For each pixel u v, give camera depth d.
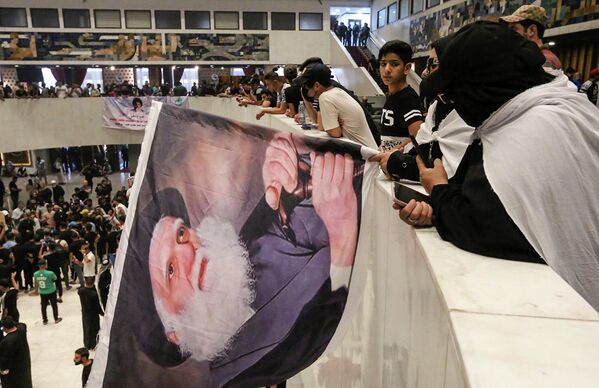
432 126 1.57
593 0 6.75
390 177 1.52
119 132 14.96
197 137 1.55
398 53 2.25
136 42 16.83
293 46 17.73
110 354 1.45
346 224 1.62
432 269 0.78
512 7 8.76
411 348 0.98
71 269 9.35
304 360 1.57
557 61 1.69
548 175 0.83
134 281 1.48
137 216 1.50
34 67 16.89
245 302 1.52
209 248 1.53
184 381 1.48
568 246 0.83
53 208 10.96
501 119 0.95
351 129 2.47
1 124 13.12
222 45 17.34
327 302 1.57
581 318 0.59
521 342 0.54
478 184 0.89
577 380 0.47
